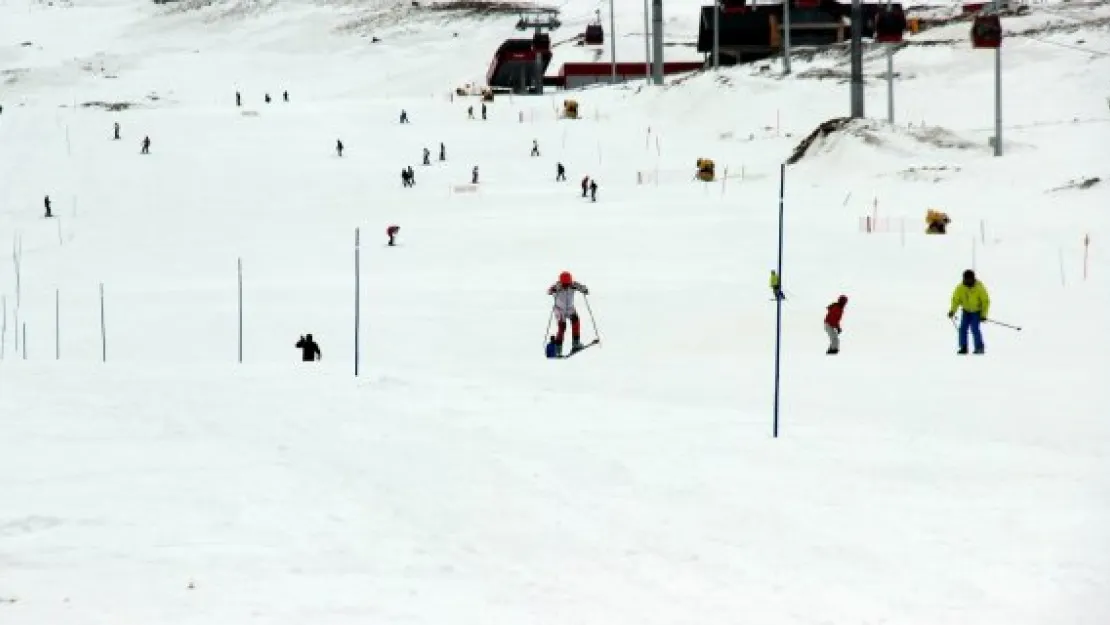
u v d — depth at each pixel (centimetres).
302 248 6919
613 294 4741
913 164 8725
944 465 1688
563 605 1096
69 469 1709
